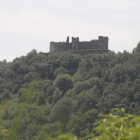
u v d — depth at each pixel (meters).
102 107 145.50
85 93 158.38
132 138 23.05
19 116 132.25
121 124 23.97
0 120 125.81
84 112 144.00
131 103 150.12
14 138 105.06
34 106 146.00
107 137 23.59
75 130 124.88
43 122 136.88
